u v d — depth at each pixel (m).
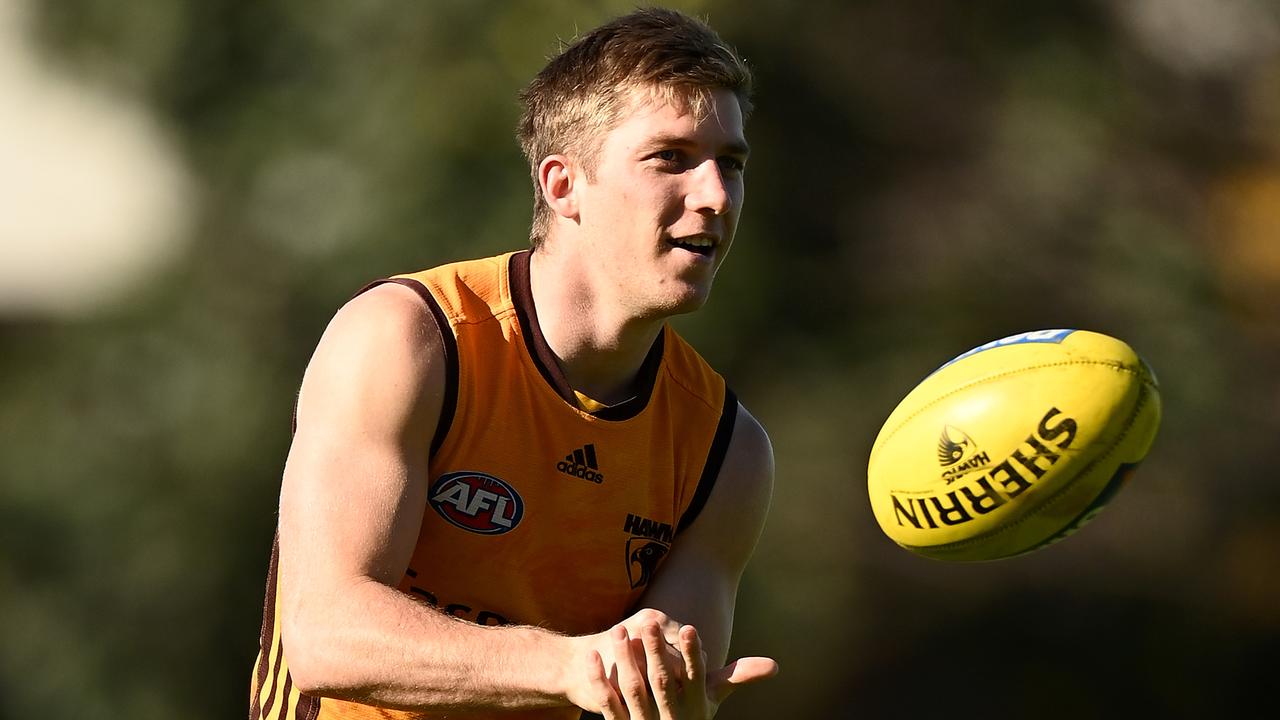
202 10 45.75
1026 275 52.31
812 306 50.22
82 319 47.72
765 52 49.16
